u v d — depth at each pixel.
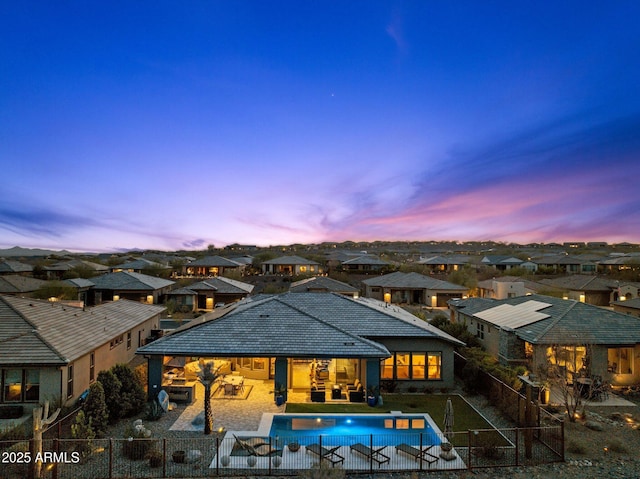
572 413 18.02
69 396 18.62
